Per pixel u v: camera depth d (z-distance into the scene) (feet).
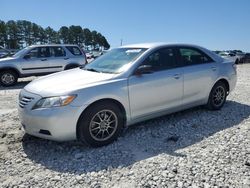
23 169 12.25
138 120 15.83
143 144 14.60
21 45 310.04
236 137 15.17
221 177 11.09
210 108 20.22
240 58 112.57
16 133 16.35
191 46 18.85
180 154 13.24
